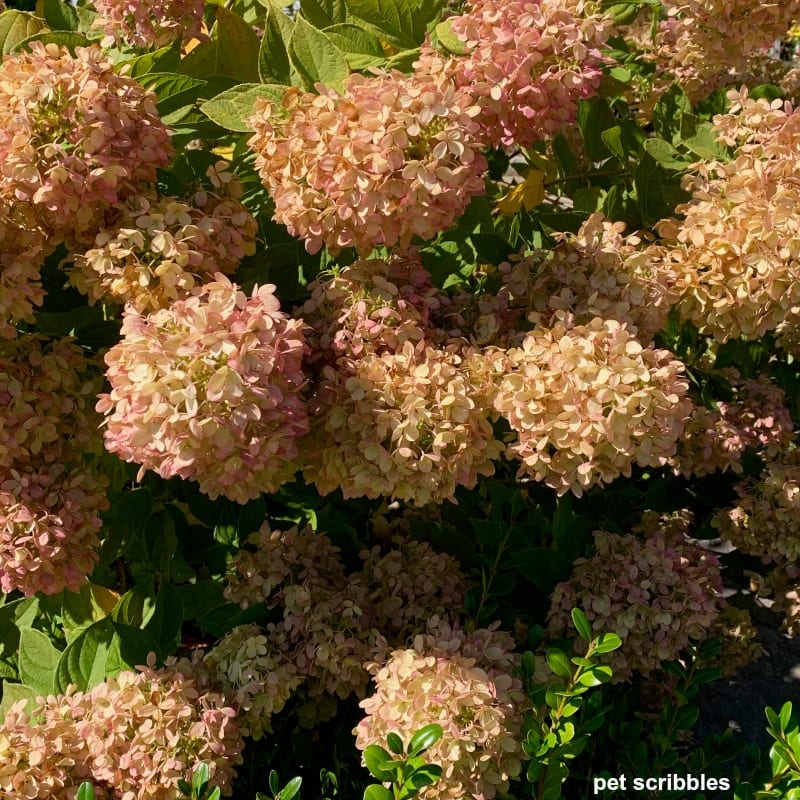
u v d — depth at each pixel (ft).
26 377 5.88
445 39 6.30
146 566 6.54
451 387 5.65
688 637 6.32
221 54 6.75
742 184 6.20
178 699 5.76
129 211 5.73
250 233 5.94
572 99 6.05
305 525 6.57
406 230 5.74
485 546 6.55
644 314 6.03
